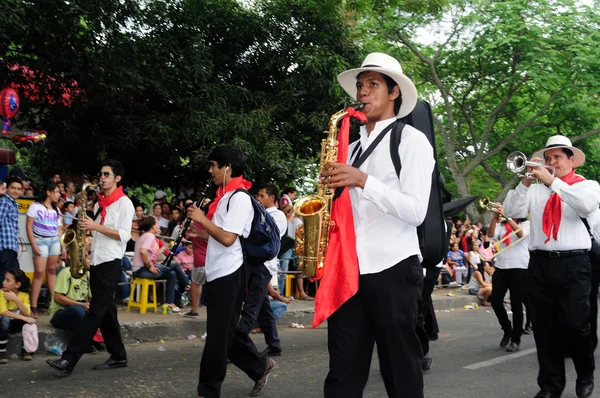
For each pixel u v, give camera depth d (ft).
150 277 29.35
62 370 18.49
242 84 49.78
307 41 49.37
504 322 25.86
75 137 43.42
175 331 26.99
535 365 22.36
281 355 23.77
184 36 44.93
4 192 24.93
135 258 29.60
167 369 20.51
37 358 21.59
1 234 24.68
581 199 16.02
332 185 9.46
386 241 9.76
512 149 83.71
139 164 49.67
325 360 22.89
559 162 17.54
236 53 49.44
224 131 42.96
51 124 43.91
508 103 79.77
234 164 15.72
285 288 37.32
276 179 45.39
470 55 70.90
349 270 9.59
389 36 67.97
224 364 14.82
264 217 15.55
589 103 75.92
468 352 24.82
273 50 49.44
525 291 17.43
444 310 40.78
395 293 9.65
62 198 32.50
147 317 27.91
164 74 42.19
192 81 44.24
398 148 9.91
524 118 80.12
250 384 18.88
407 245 9.84
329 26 49.01
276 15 48.55
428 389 18.58
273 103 46.93
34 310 25.84
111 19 37.35
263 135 43.27
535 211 17.24
